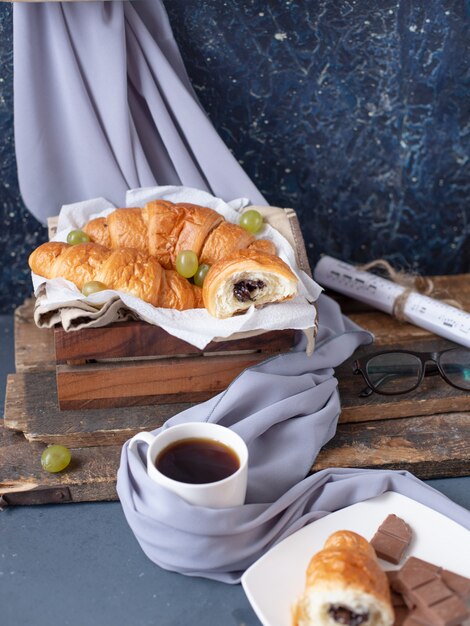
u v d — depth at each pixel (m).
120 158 1.00
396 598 0.71
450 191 1.14
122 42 0.97
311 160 1.11
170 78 0.99
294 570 0.73
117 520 0.82
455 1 1.04
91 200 0.98
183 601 0.74
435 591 0.69
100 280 0.86
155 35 1.00
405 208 1.14
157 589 0.75
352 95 1.08
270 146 1.10
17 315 1.06
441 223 1.16
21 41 0.95
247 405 0.86
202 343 0.84
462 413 0.92
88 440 0.86
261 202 1.02
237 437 0.76
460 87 1.08
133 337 0.87
